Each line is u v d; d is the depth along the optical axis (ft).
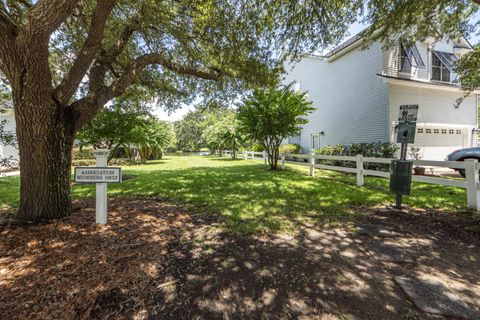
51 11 8.87
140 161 56.75
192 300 6.13
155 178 27.27
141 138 40.96
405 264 8.00
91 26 11.49
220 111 34.37
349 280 7.06
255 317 5.58
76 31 18.44
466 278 7.16
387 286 6.76
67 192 12.54
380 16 17.72
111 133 32.14
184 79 27.12
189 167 43.06
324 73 47.62
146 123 37.24
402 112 14.52
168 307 5.85
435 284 6.84
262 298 6.25
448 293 6.43
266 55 20.45
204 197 17.25
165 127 71.87
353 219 12.59
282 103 32.37
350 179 26.11
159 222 11.93
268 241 9.81
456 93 38.52
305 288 6.67
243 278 7.14
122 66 20.61
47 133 11.38
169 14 16.62
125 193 19.15
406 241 9.81
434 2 15.56
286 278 7.16
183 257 8.40
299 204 15.30
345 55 41.75
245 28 17.39
